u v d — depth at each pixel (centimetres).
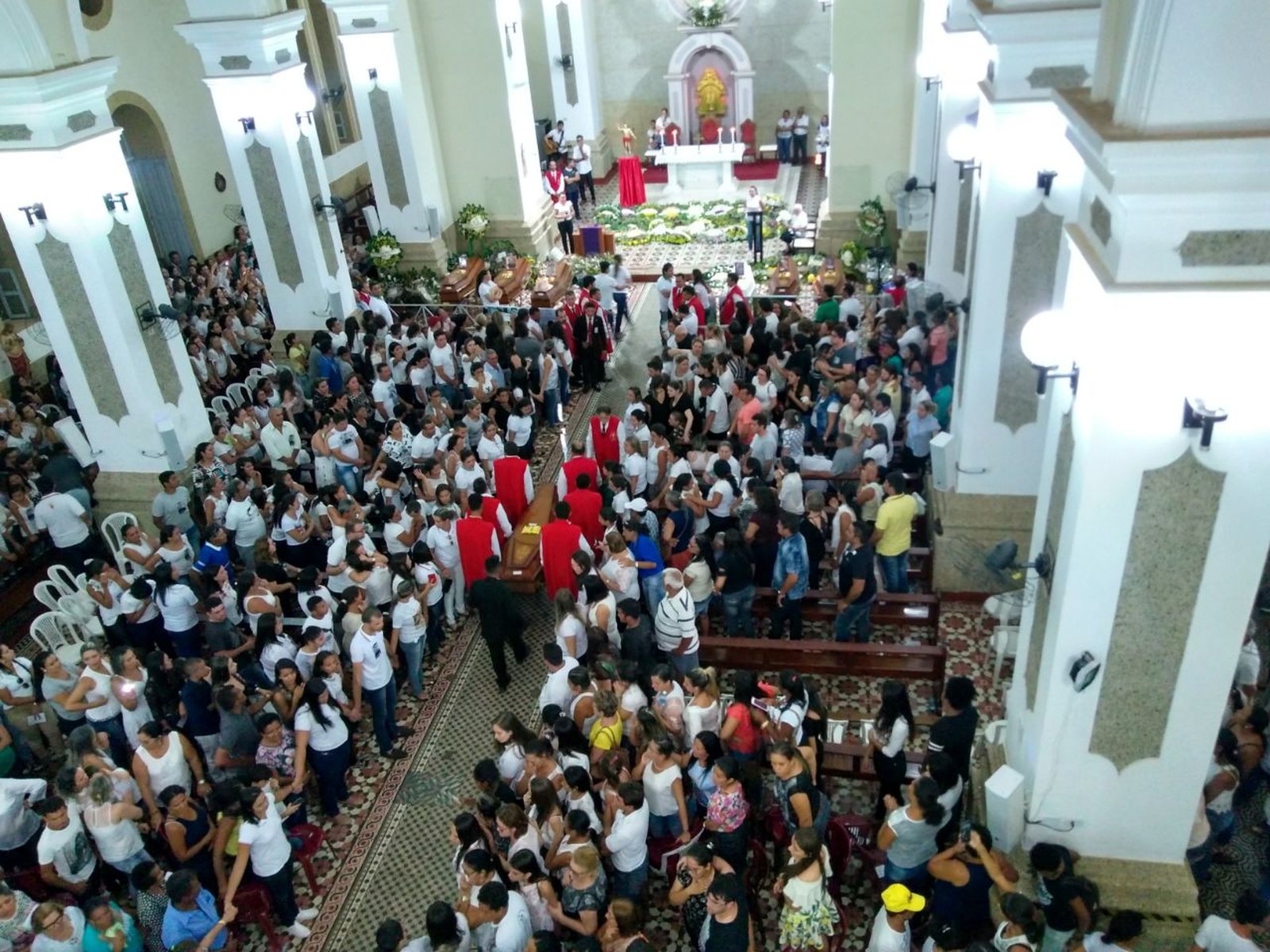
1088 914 501
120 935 566
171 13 1681
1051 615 513
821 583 912
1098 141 396
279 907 648
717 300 1510
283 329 1426
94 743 654
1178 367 429
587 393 1370
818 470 970
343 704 750
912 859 555
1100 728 516
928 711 771
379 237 1659
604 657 661
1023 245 745
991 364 789
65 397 1349
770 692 631
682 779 622
